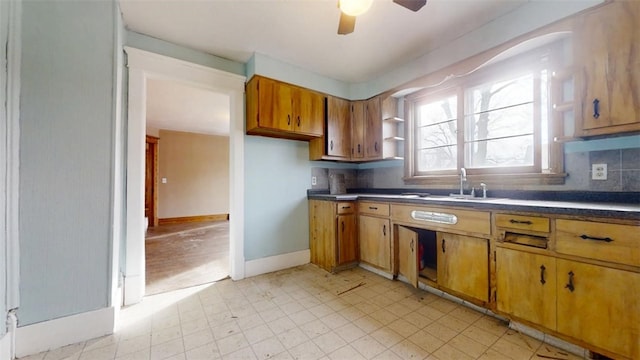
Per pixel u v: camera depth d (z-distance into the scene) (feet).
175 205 20.93
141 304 6.80
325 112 10.01
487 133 7.77
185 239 14.78
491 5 6.16
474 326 5.62
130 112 6.91
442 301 6.83
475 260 6.07
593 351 4.38
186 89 11.53
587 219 4.40
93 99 5.41
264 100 8.33
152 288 7.83
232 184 8.71
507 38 6.48
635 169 5.17
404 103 9.98
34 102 4.88
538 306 5.00
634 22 4.61
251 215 8.99
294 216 10.03
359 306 6.61
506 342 5.05
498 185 7.32
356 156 10.61
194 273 9.14
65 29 5.18
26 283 4.79
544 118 6.52
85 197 5.30
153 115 16.02
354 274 8.84
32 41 4.88
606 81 4.90
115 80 5.61
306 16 6.51
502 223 5.54
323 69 9.53
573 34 5.36
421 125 9.71
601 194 5.56
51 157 5.02
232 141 8.75
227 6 6.10
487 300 5.86
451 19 6.68
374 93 10.34
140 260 7.03
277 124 8.54
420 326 5.66
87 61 5.36
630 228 3.99
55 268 5.02
